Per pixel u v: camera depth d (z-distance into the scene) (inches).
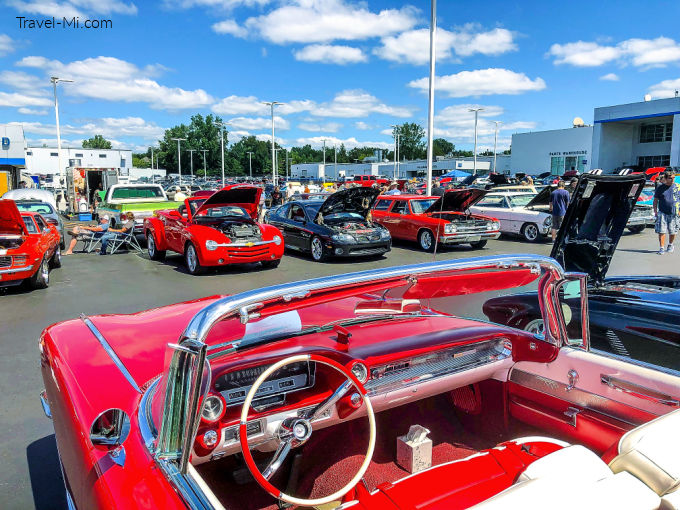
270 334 83.1
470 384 103.6
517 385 98.9
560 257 184.4
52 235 389.1
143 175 3233.3
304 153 6456.7
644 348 149.9
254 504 80.4
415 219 518.9
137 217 546.9
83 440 67.0
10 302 304.3
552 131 2132.1
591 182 166.9
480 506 55.3
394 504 63.6
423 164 3038.9
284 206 518.6
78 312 280.7
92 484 60.2
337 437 92.2
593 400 88.6
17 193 697.6
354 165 3412.9
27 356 208.4
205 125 5073.8
